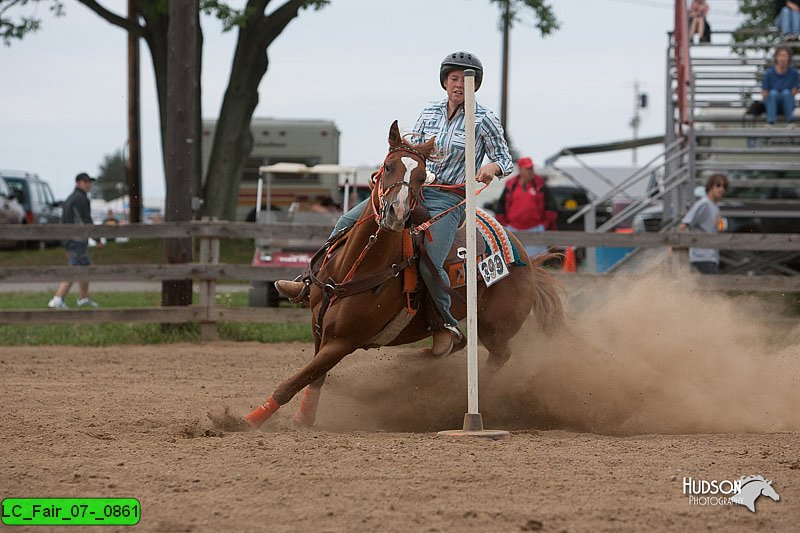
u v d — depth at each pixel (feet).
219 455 26.32
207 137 139.74
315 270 32.81
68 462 25.38
